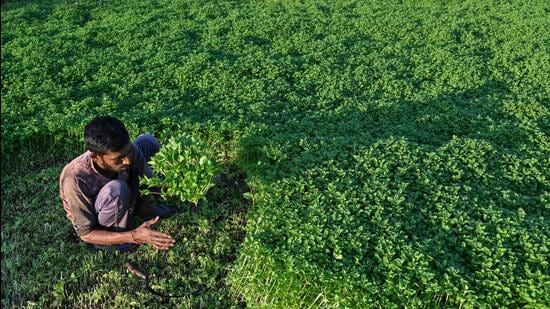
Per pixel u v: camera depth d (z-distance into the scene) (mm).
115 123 4594
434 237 5039
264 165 6141
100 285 5109
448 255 4828
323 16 11516
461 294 4418
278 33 10492
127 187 5020
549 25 10969
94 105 7617
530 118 7453
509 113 7559
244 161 6633
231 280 5137
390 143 6508
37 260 5320
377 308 4375
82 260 5348
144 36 10336
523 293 4398
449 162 6129
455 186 5777
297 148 6445
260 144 6578
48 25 10992
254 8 12211
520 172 6109
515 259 4766
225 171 6676
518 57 9430
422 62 9133
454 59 9195
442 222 5230
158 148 5902
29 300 4949
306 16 11539
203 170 5195
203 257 5410
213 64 8891
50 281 5109
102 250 5383
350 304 4391
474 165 6125
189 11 12000
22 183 6457
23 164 6824
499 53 9609
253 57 9172
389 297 4457
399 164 6152
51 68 8805
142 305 4914
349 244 4902
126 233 5008
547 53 9516
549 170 6137
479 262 4742
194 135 6867
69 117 7105
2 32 10438
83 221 4988
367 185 5766
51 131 6898
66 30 10750
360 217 5301
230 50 9672
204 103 7660
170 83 8398
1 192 6336
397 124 7270
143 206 5738
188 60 9062
